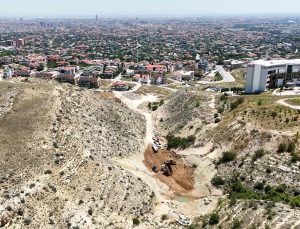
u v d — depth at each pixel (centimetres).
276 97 16075
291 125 12812
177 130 15900
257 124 13275
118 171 11038
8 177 9356
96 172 10544
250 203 9225
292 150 11700
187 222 9744
